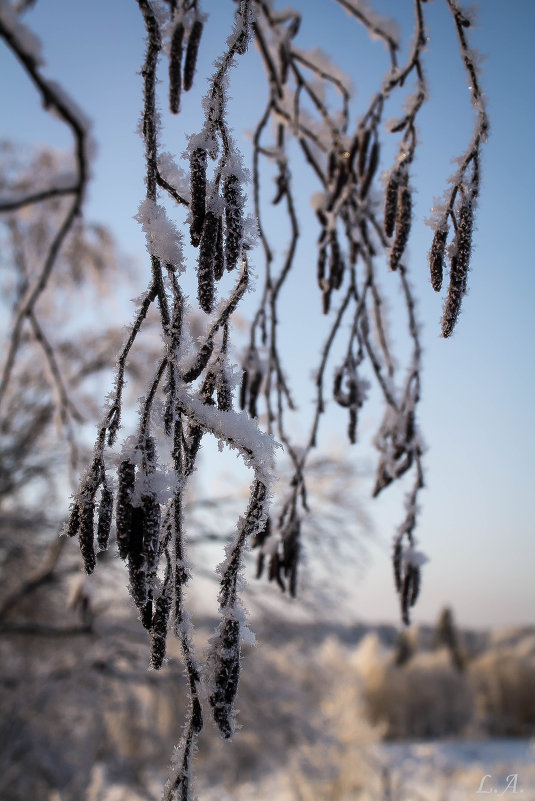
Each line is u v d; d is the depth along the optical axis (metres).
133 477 0.26
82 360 1.67
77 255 1.46
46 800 1.78
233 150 0.28
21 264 1.48
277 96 0.54
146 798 1.71
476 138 0.32
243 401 0.47
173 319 0.27
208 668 0.27
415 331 0.45
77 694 1.82
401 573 0.43
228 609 0.27
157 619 0.26
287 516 0.47
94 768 1.76
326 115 0.51
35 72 0.43
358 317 0.46
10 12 0.40
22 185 1.48
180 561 0.26
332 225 0.46
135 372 1.48
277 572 0.45
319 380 0.46
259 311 0.50
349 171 0.46
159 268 0.28
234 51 0.29
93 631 1.64
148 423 0.27
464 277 0.31
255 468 0.27
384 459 0.45
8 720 1.72
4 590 1.87
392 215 0.36
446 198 0.32
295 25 0.52
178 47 0.34
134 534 0.26
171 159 0.31
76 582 0.73
